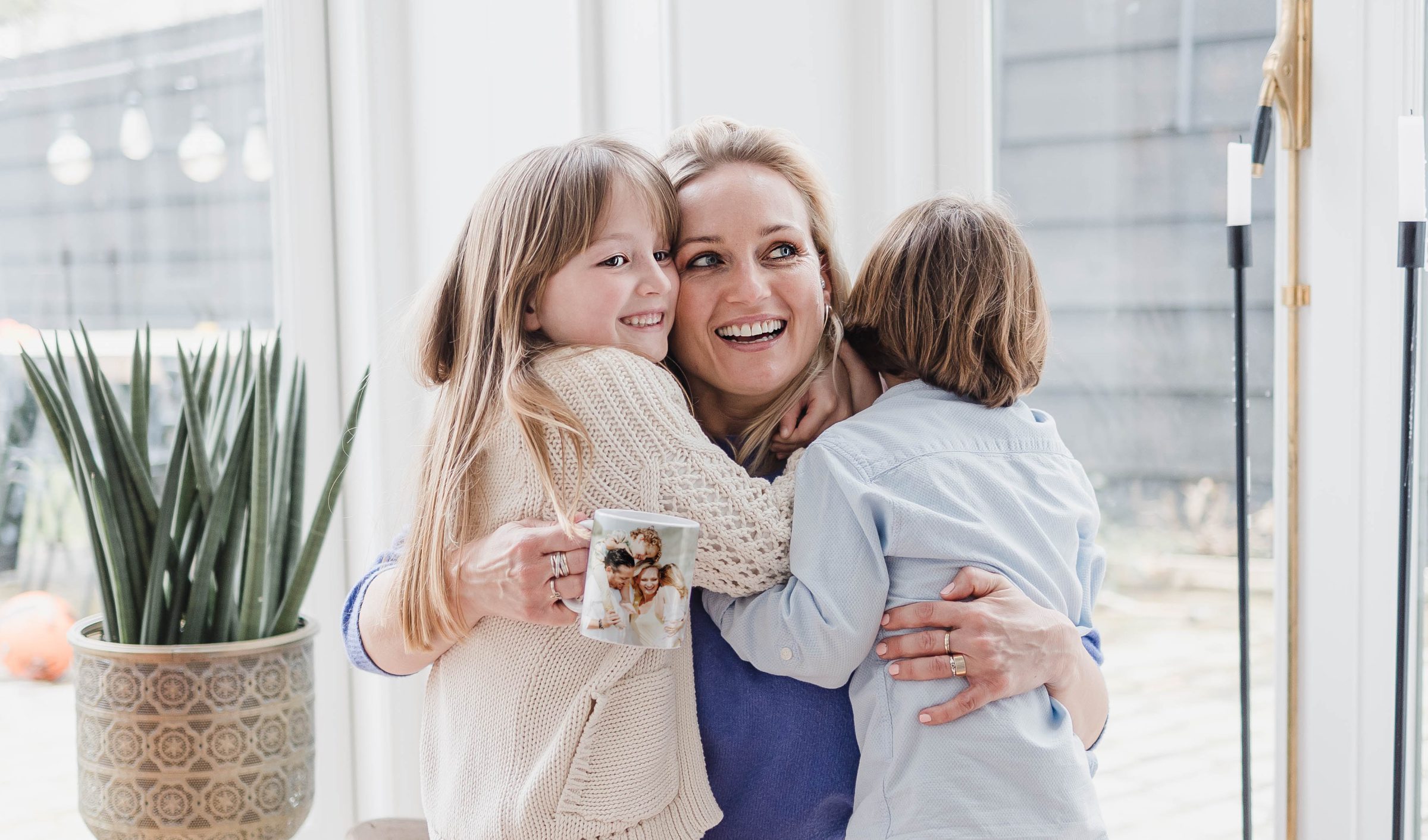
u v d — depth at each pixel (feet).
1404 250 4.07
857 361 4.12
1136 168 5.45
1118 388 5.57
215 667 4.79
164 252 6.19
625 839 3.41
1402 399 4.56
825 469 3.50
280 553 5.30
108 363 6.08
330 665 6.30
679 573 2.98
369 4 6.04
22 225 5.89
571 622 3.27
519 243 3.50
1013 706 3.34
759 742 3.62
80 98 5.98
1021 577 3.49
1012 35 5.73
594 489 3.39
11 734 5.91
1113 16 5.45
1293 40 4.76
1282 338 4.99
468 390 3.59
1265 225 5.08
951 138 5.77
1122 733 5.64
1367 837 4.83
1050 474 3.73
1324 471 4.85
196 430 4.99
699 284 3.79
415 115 6.15
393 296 6.16
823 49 5.67
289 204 6.18
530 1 5.81
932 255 3.77
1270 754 5.24
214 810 4.78
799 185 4.05
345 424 6.01
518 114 5.87
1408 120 4.05
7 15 5.83
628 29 5.63
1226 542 5.32
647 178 3.65
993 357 3.75
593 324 3.53
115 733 4.76
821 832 3.58
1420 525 4.76
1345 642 4.83
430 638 3.60
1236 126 5.17
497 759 3.46
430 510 3.59
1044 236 5.73
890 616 3.43
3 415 5.89
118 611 5.00
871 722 3.42
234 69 6.28
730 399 4.15
